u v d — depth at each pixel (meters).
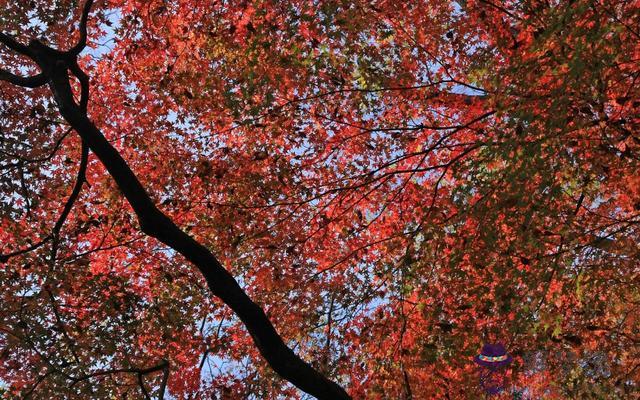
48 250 10.76
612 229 9.66
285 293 12.49
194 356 12.47
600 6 6.12
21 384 10.16
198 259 7.86
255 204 11.88
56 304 10.97
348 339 11.66
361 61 9.82
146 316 11.70
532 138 6.52
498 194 7.30
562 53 6.10
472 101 10.18
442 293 9.77
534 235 7.50
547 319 7.71
